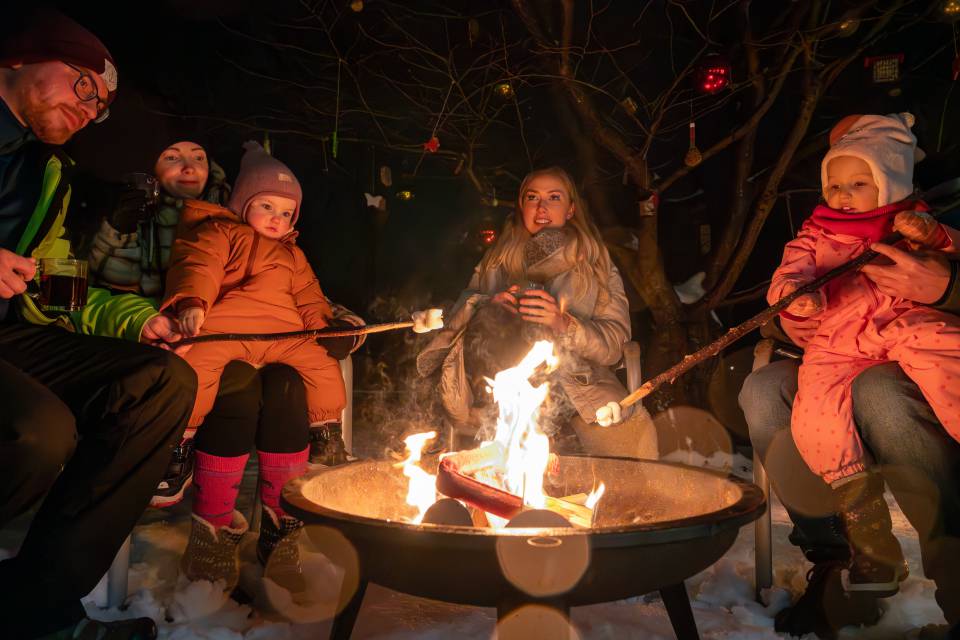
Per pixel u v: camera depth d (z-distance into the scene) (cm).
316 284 310
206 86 679
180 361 208
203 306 255
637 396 255
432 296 877
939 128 485
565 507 227
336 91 662
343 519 159
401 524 154
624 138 625
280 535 262
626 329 328
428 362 332
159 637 213
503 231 352
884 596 217
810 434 221
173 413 202
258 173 300
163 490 257
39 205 216
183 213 288
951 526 199
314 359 286
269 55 703
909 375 207
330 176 834
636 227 635
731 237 567
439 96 658
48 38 211
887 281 209
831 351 225
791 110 620
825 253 241
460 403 320
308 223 837
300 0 677
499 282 343
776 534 332
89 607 232
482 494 203
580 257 329
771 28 561
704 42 590
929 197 243
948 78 520
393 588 166
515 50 632
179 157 307
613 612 238
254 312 279
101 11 638
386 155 827
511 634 154
